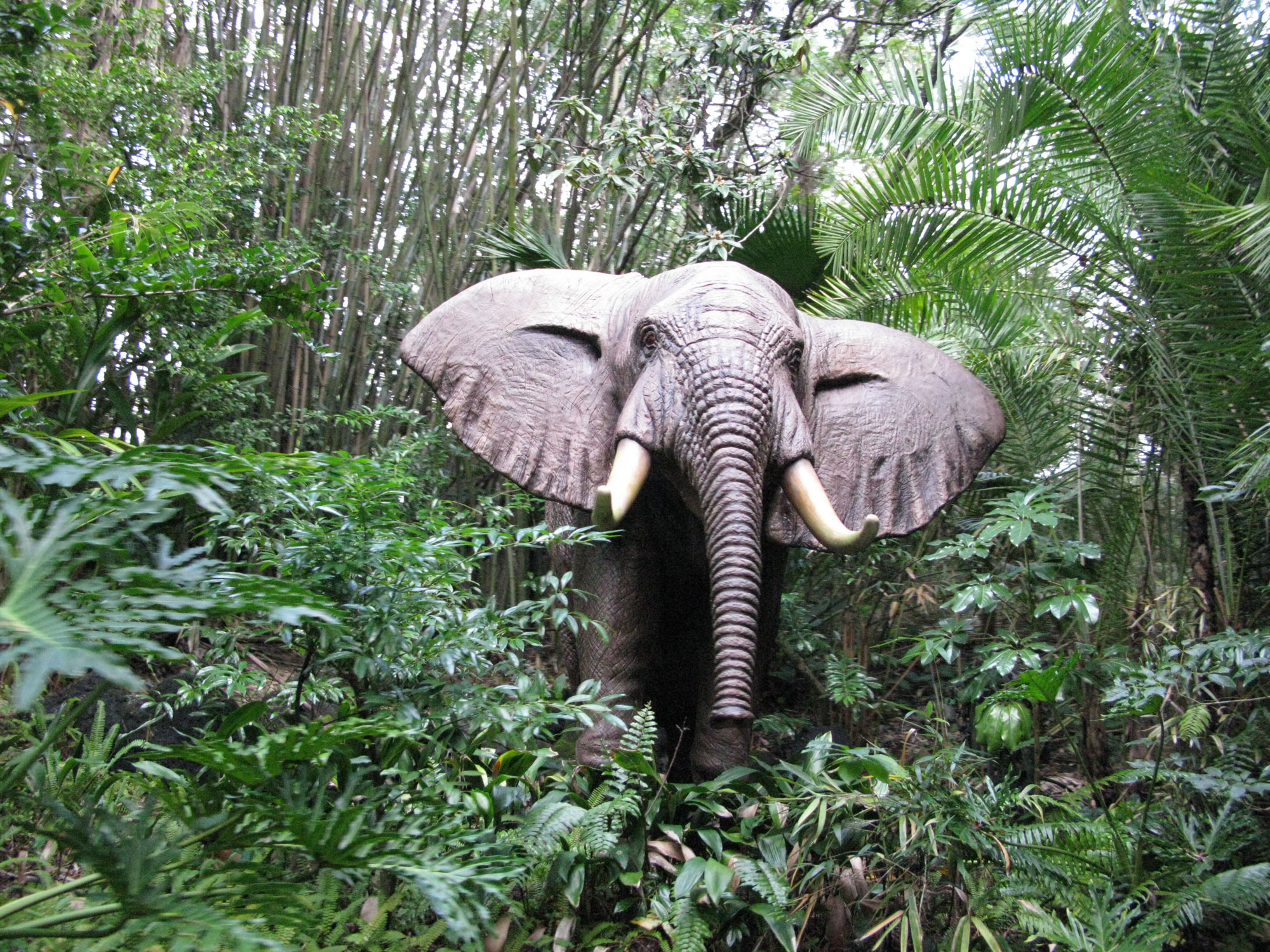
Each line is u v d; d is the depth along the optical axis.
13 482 4.45
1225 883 3.38
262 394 6.02
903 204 5.52
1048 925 3.26
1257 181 5.02
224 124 6.41
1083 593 4.49
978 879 3.58
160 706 3.62
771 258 6.71
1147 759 4.68
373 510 3.26
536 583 4.89
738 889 3.54
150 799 2.74
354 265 6.79
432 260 6.80
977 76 5.49
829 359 4.76
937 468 4.72
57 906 2.60
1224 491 4.36
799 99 5.96
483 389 4.69
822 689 5.91
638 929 3.43
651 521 4.47
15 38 3.91
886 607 6.19
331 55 7.02
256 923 2.37
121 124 5.09
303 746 2.37
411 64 7.06
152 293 3.93
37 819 3.00
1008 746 4.18
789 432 4.07
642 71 7.66
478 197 7.00
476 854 2.57
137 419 5.34
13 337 3.88
